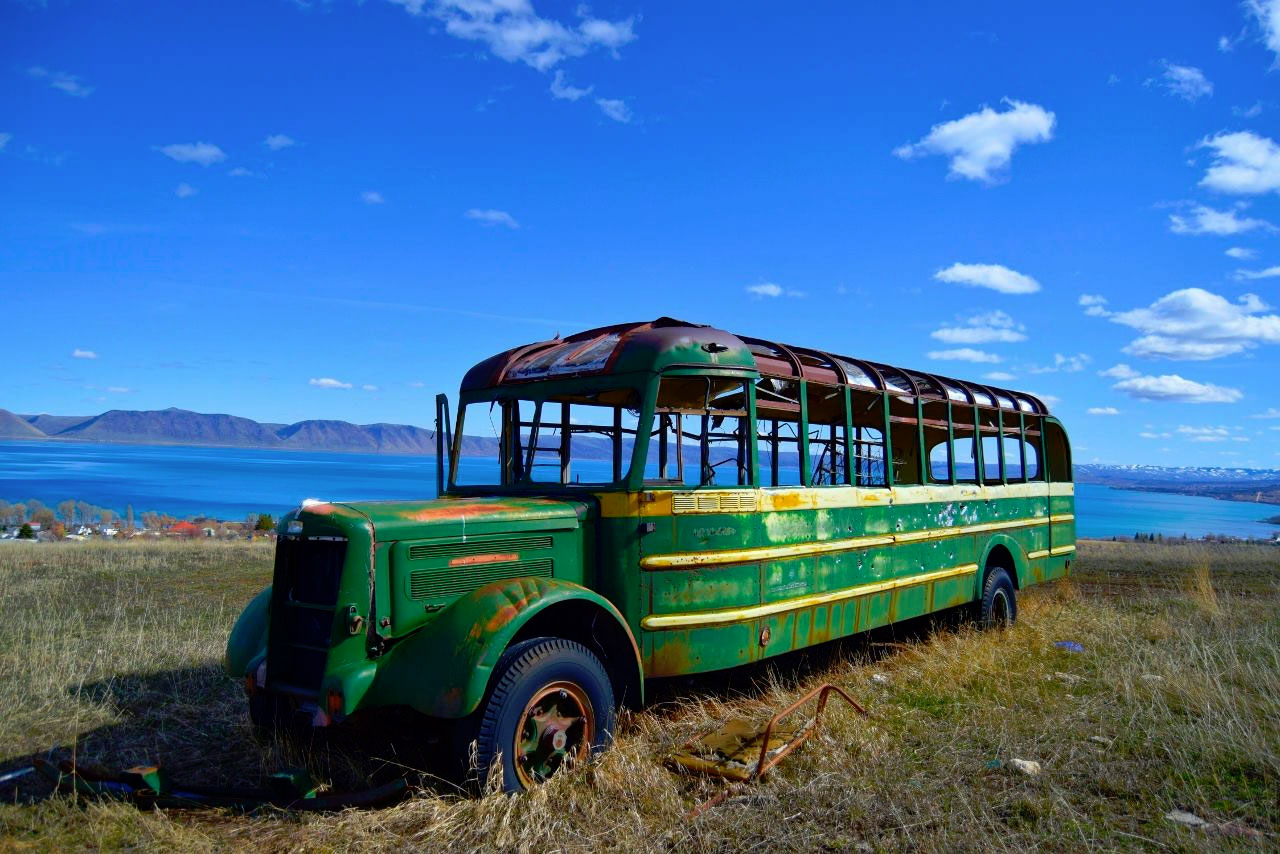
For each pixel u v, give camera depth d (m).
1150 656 7.66
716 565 5.98
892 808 4.45
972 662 7.68
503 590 4.94
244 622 5.89
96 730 5.95
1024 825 4.26
